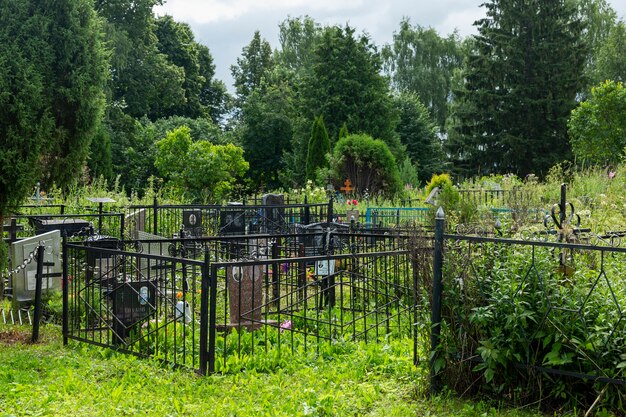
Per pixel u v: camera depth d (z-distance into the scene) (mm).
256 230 16297
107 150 33438
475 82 48000
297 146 46438
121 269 9133
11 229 11844
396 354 7027
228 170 33875
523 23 46438
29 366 6785
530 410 5301
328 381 6266
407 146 51281
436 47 60969
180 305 8453
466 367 5660
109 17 44625
